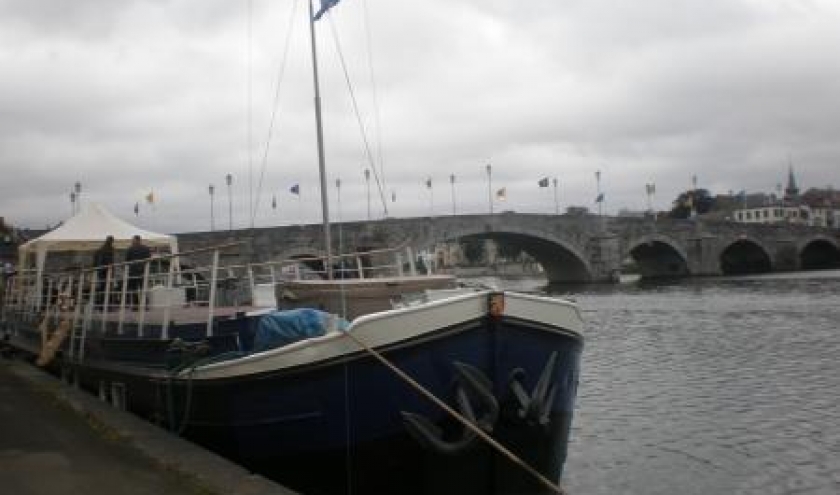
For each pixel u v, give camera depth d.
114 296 15.57
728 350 29.59
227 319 10.39
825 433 16.03
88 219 19.17
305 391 8.77
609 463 14.23
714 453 14.78
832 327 36.03
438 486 8.97
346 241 63.69
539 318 9.20
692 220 98.56
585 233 87.44
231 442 9.45
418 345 8.64
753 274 104.19
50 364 16.69
